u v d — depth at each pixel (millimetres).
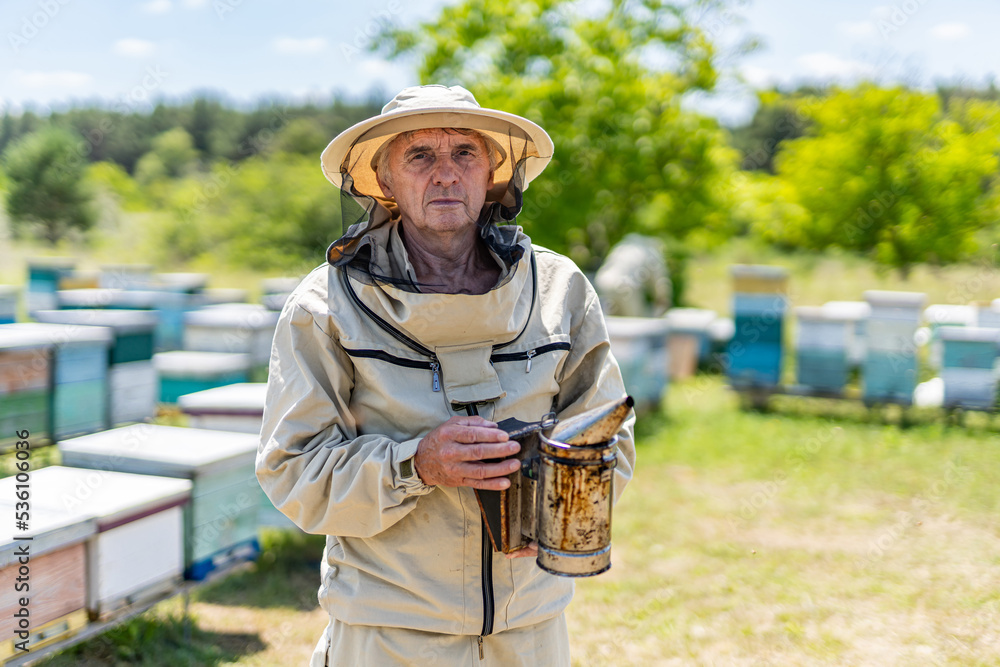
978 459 6113
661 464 6141
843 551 4449
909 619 3633
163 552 3152
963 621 3586
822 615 3703
